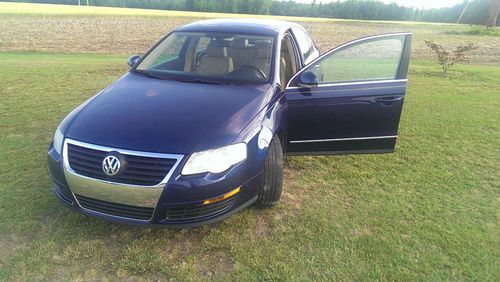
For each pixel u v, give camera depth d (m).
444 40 26.39
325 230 3.23
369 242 3.09
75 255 2.80
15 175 3.92
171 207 2.70
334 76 3.78
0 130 5.24
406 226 3.33
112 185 2.67
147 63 4.14
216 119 2.97
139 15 50.12
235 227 3.23
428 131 5.89
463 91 8.92
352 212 3.53
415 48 21.11
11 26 29.80
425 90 8.94
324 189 3.97
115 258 2.80
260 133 3.06
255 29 4.32
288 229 3.23
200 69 3.96
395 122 3.85
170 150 2.67
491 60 16.55
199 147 2.72
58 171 2.88
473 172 4.47
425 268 2.82
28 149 4.62
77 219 3.21
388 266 2.82
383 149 3.97
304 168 4.46
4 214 3.22
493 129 6.05
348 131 3.85
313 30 38.50
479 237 3.21
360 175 4.32
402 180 4.22
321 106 3.73
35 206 3.37
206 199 2.73
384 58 3.72
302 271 2.74
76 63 11.76
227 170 2.78
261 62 3.91
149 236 3.06
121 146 2.69
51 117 5.91
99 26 32.91
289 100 3.72
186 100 3.24
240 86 3.59
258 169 3.04
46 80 8.62
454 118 6.60
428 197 3.86
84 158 2.75
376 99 3.74
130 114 3.01
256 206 3.54
